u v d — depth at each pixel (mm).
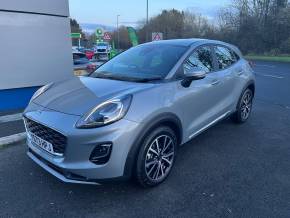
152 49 4301
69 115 2992
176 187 3467
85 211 3037
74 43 53750
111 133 2863
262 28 39062
